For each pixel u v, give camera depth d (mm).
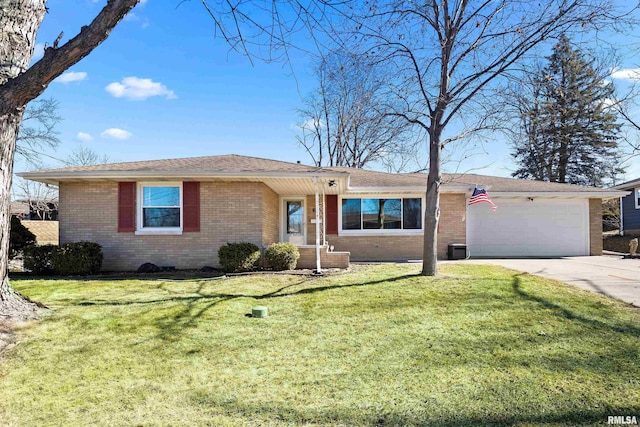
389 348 4723
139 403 3365
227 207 11672
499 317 5863
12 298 5480
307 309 6602
